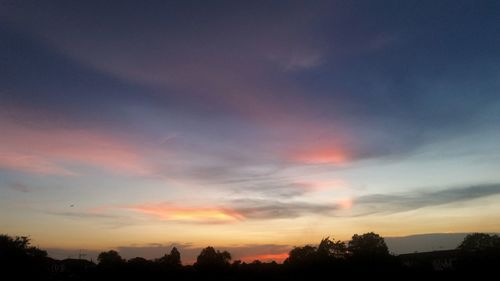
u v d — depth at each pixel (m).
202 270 120.50
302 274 98.25
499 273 78.50
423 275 87.88
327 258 98.75
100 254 160.50
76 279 121.50
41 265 90.56
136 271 117.56
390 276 89.25
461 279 82.31
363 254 95.44
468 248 132.25
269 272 111.12
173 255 139.50
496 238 132.38
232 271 119.50
